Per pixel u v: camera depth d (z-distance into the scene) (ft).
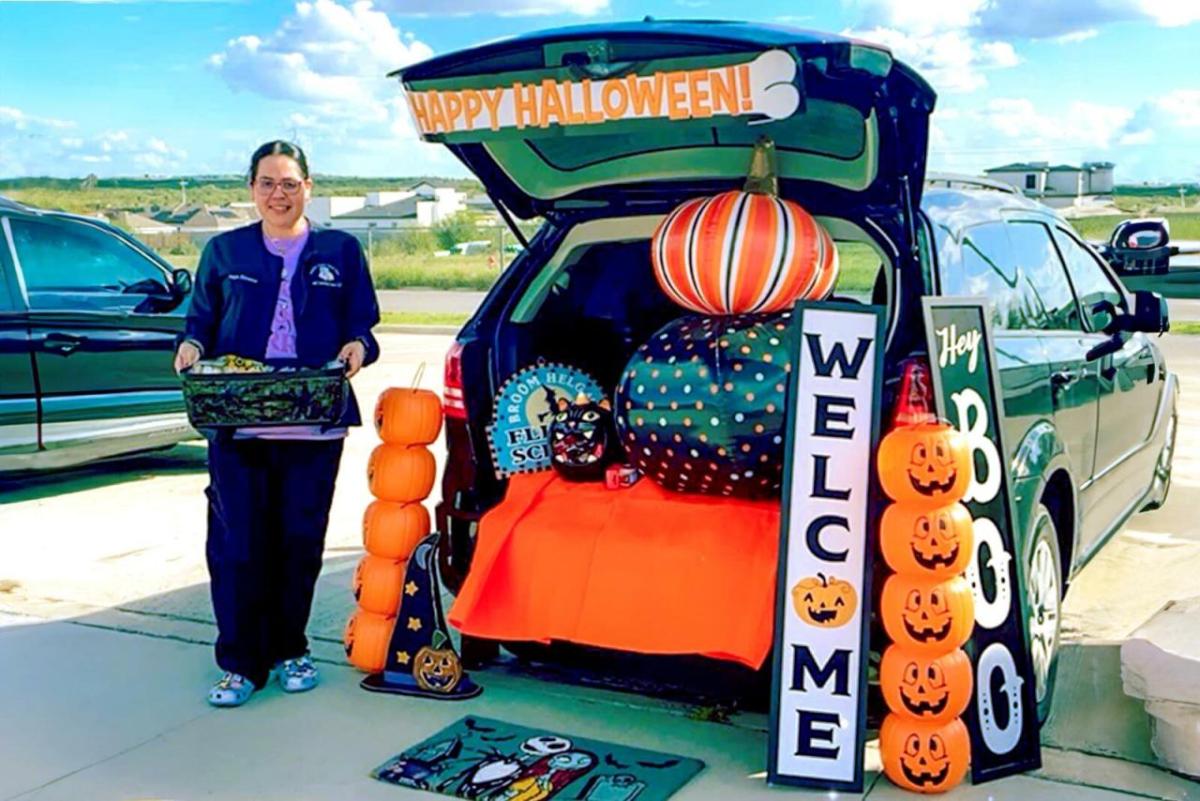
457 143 12.24
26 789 11.68
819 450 11.17
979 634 11.45
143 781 11.80
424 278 108.78
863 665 11.08
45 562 19.62
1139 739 12.42
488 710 13.32
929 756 11.00
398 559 14.10
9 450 23.61
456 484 13.62
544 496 12.92
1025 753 11.60
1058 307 15.47
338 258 13.58
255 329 13.34
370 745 12.51
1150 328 16.53
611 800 11.12
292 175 13.24
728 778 11.60
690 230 11.87
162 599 17.62
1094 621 16.25
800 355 11.21
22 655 15.34
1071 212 144.05
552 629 12.32
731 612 11.66
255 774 11.91
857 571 11.11
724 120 10.96
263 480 13.60
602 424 13.08
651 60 10.73
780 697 11.23
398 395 13.94
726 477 11.82
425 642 13.71
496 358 13.73
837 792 11.16
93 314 24.68
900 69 10.43
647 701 13.51
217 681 14.37
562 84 11.23
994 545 11.70
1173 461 25.77
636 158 13.42
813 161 12.36
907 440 10.71
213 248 13.43
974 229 13.58
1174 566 18.72
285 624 13.92
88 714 13.46
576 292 14.80
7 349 23.34
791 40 10.24
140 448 25.90
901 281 11.93
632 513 12.39
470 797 11.28
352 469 26.99
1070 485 14.08
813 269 11.85
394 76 12.00
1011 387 12.76
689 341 11.93
